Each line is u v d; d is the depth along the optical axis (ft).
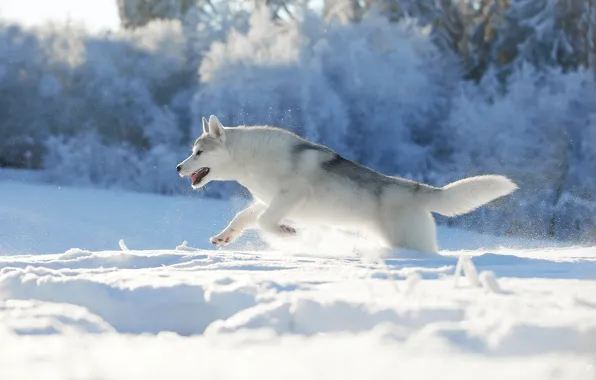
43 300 13.11
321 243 26.35
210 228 57.11
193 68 88.43
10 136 84.07
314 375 5.96
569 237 66.85
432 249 22.66
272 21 86.99
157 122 81.87
